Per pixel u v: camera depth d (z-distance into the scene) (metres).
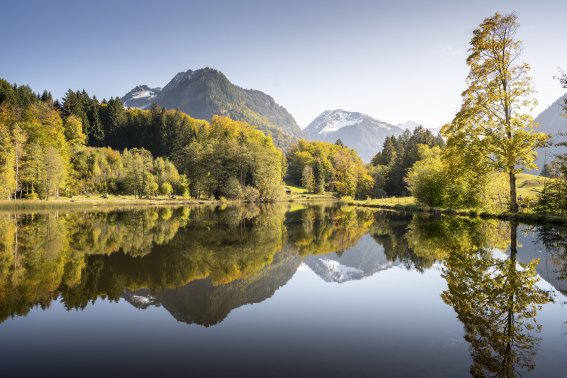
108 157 99.88
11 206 53.66
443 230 23.97
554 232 21.69
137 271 13.66
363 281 12.23
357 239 22.05
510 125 28.66
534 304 9.34
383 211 47.59
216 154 78.38
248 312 9.31
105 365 6.45
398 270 13.52
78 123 97.38
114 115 134.25
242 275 13.22
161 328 8.23
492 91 29.44
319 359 6.59
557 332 7.63
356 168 113.00
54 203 57.56
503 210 32.22
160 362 6.55
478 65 30.16
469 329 7.92
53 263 14.97
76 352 7.01
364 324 8.33
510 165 28.34
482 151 29.58
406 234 23.19
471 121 30.80
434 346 7.08
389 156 134.50
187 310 9.47
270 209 54.47
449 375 5.95
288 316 8.95
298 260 15.97
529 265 13.48
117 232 25.16
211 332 7.98
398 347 7.07
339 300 10.21
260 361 6.54
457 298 10.05
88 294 10.83
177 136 124.56
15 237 22.50
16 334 7.93
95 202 64.19
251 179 80.50
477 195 37.22
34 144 66.44
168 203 68.69
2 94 92.06
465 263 14.09
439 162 48.09
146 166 85.88
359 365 6.33
